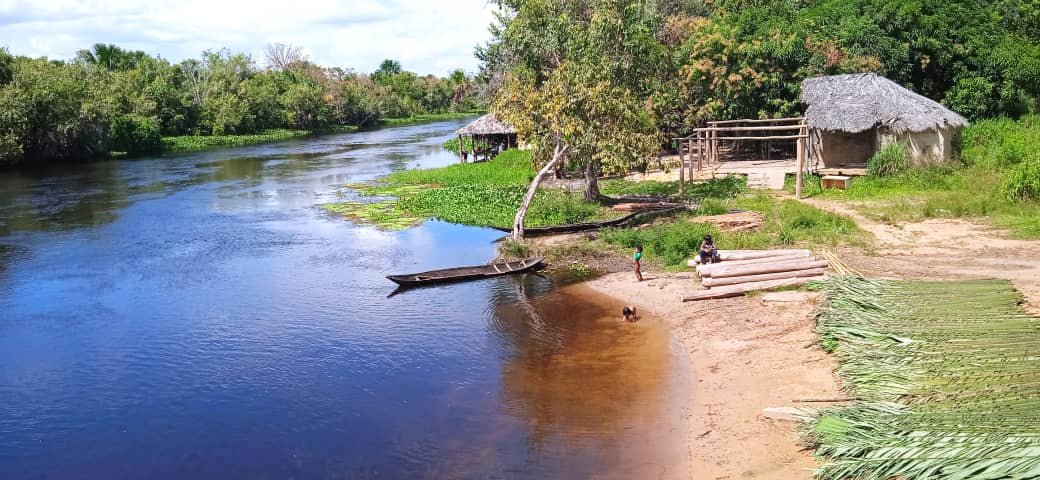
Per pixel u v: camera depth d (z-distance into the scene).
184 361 15.18
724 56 37.06
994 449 8.30
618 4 30.88
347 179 43.81
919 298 14.50
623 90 26.59
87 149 58.78
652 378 13.23
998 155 29.28
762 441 10.51
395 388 13.45
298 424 12.22
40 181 44.72
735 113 37.66
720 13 44.62
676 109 38.59
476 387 13.33
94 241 26.98
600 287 18.95
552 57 33.09
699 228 22.38
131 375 14.56
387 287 20.09
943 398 10.05
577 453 10.80
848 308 14.25
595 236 24.31
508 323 16.69
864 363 11.77
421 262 22.84
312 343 15.94
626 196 30.66
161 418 12.66
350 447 11.38
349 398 13.12
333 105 101.00
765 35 38.16
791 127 28.61
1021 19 41.38
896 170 29.66
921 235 21.50
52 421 12.67
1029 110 38.09
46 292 20.47
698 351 14.19
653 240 22.08
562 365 14.12
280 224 29.67
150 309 18.73
